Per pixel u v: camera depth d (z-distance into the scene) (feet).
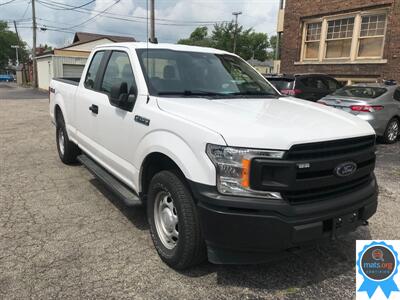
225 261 9.62
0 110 52.24
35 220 14.24
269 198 9.01
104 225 13.93
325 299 9.91
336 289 10.34
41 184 18.37
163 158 11.20
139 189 12.50
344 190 10.28
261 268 11.26
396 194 17.85
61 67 106.32
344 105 30.27
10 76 245.24
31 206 15.60
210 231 9.36
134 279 10.55
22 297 9.66
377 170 22.20
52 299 9.61
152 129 11.38
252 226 8.96
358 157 10.21
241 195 9.05
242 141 9.02
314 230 9.26
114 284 10.30
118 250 12.12
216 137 9.23
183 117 10.53
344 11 50.03
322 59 54.39
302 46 57.16
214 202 9.13
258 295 10.00
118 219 14.47
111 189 13.82
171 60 13.94
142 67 13.11
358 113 29.40
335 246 12.68
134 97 12.78
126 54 14.21
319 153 9.46
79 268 11.03
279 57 67.62
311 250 12.38
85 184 18.43
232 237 9.12
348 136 9.93
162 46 14.60
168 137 10.63
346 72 50.62
